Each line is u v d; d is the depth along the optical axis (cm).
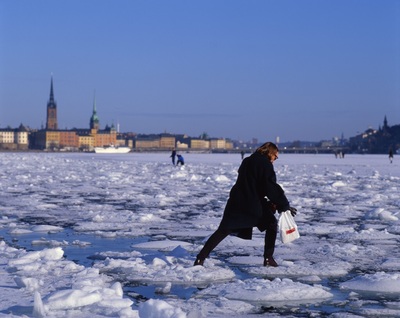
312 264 904
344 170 4869
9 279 774
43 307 591
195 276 794
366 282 761
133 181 3316
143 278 790
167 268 843
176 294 711
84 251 1038
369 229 1255
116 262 876
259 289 709
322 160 8962
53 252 938
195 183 3138
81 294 632
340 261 930
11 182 3206
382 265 904
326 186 2697
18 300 656
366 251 1016
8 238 1201
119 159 9456
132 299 686
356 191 2552
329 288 746
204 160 8912
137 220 1471
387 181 3284
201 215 1606
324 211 1716
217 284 766
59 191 2562
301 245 1096
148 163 6975
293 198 2109
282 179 3447
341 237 1188
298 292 702
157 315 566
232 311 632
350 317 610
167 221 1472
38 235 1246
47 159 9300
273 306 660
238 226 841
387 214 1508
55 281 752
